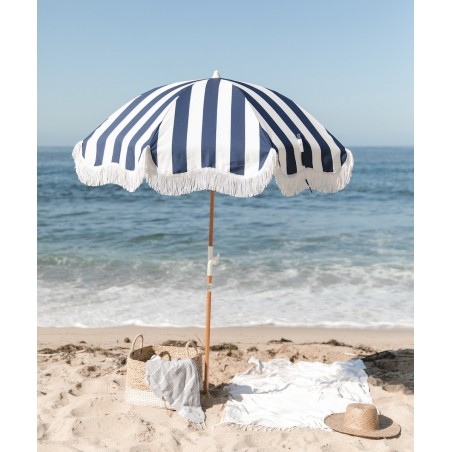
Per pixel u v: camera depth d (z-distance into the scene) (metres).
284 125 4.99
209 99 4.87
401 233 16.75
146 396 5.20
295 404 5.34
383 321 8.69
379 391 5.63
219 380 5.95
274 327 8.34
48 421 4.89
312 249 14.37
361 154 80.44
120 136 4.96
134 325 8.39
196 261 12.85
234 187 4.48
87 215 20.14
